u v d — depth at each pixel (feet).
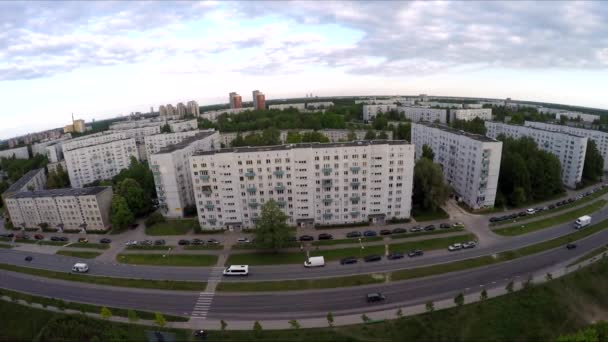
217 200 433.48
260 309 286.46
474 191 469.98
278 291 309.22
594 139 647.97
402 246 377.30
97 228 472.44
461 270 330.54
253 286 317.83
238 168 420.77
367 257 352.49
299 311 281.74
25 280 354.54
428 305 268.62
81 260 388.37
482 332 256.93
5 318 302.66
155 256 383.65
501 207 476.54
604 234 393.91
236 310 286.46
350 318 270.46
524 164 488.44
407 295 296.30
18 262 395.14
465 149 488.85
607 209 465.47
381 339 248.73
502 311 273.95
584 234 394.52
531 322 268.00
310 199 433.07
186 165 508.12
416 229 410.31
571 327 269.85
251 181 425.69
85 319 280.92
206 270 349.61
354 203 435.12
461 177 505.25
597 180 588.09
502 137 649.20
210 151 439.22
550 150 604.49
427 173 459.32
